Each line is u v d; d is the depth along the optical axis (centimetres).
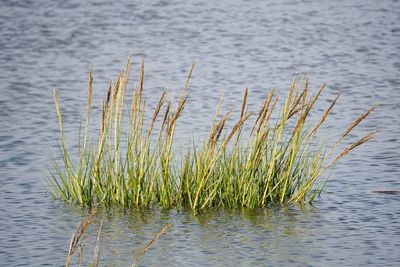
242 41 8344
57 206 3909
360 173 4378
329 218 3750
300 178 4191
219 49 8025
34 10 9588
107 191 3925
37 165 4556
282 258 3306
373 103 6066
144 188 3906
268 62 7512
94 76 6975
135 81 6794
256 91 6444
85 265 3250
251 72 7119
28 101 6125
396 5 10006
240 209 3869
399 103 6062
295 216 3781
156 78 6894
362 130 5294
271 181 3934
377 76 6962
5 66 7275
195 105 5953
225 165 3903
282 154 3966
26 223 3697
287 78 6925
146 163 4131
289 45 8181
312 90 6494
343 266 3225
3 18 9162
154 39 8406
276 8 9894
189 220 3728
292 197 3941
